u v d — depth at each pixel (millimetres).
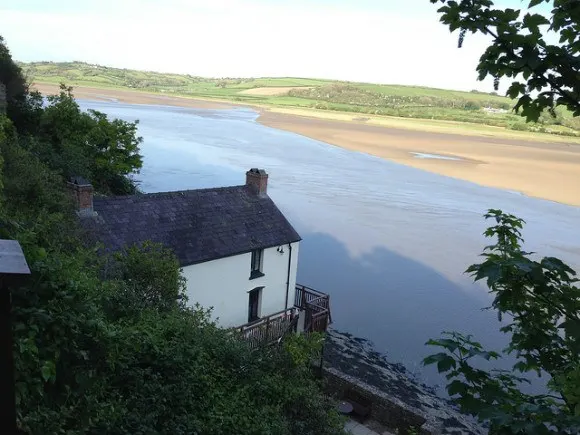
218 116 134000
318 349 15523
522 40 3674
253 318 22391
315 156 75500
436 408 20406
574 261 34500
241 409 10594
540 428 3551
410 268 34344
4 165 16406
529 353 4645
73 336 7414
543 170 71000
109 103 142250
